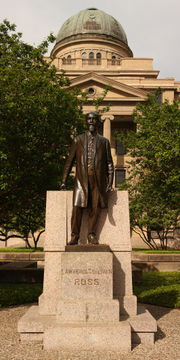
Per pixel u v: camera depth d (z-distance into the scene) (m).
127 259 5.88
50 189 11.73
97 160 5.74
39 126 10.80
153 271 13.28
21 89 10.48
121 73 47.31
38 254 15.45
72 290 5.14
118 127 43.19
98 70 46.97
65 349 4.65
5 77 10.09
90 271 5.18
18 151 10.49
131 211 20.69
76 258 5.20
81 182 5.72
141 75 47.53
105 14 60.38
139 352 4.59
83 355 4.44
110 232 6.00
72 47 56.66
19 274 10.60
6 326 5.86
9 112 9.89
